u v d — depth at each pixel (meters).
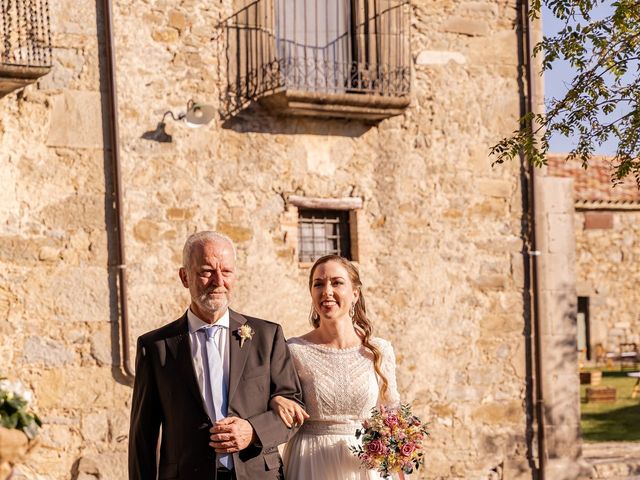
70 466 8.12
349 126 9.28
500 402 9.71
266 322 4.85
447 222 9.60
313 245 9.25
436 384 9.48
